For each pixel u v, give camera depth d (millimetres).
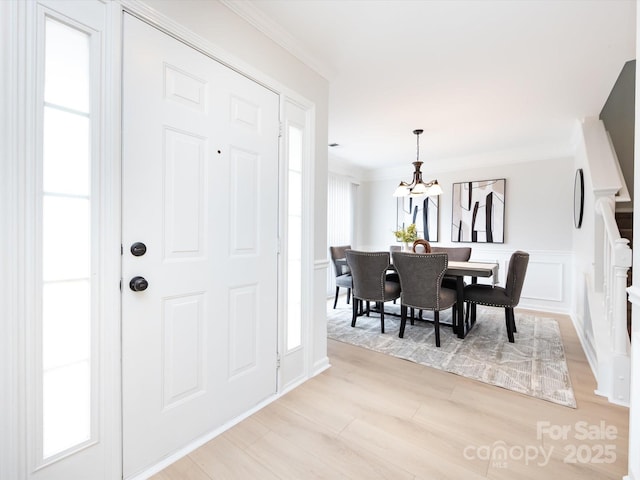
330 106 3020
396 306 4578
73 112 1108
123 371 1239
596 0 1605
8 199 967
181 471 1330
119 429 1228
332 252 4582
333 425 1666
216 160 1575
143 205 1288
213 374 1584
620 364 1891
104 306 1180
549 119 3293
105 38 1162
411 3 1667
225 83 1614
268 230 1898
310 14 1758
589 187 2854
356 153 4828
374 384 2143
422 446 1498
